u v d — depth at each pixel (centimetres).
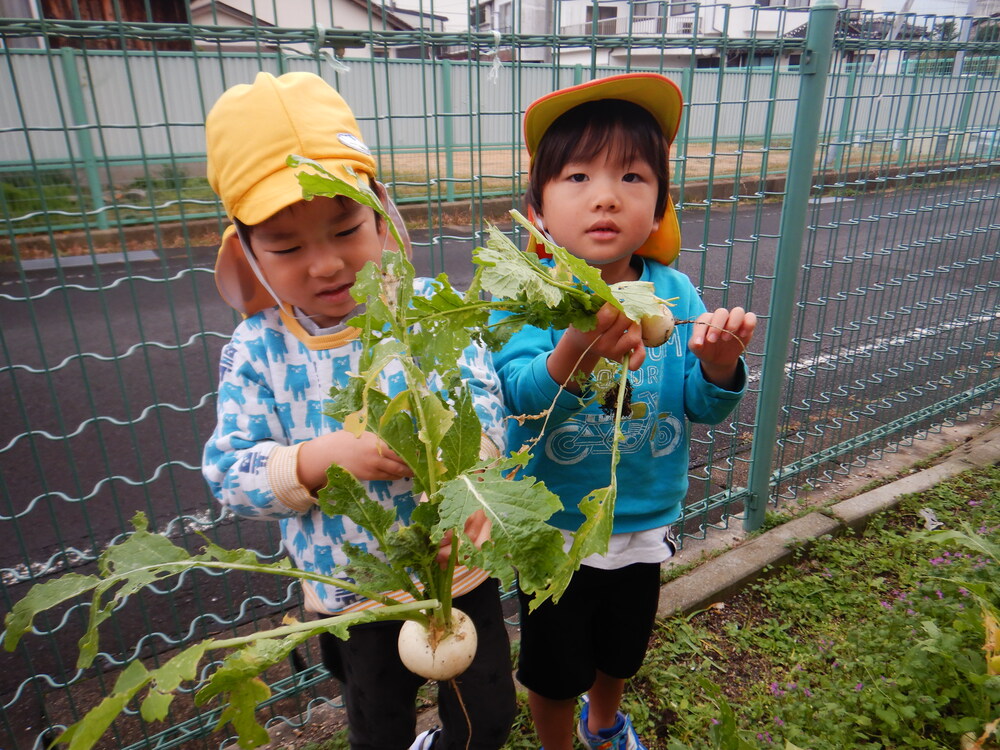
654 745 193
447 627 101
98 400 405
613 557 163
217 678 75
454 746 154
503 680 152
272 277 132
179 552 92
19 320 514
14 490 315
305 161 81
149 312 535
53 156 386
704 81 429
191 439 362
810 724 183
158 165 419
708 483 267
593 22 186
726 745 139
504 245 96
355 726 152
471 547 75
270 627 231
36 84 320
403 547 93
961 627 189
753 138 416
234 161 123
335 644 152
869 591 244
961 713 182
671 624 228
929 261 422
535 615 164
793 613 236
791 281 248
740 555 260
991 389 392
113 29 146
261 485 128
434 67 174
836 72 246
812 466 307
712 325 133
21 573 257
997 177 364
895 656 200
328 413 96
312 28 158
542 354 144
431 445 89
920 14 275
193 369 448
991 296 557
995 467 327
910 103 292
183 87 320
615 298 92
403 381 142
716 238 748
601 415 159
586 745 190
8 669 215
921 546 264
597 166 147
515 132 188
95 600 85
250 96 124
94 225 437
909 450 350
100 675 187
